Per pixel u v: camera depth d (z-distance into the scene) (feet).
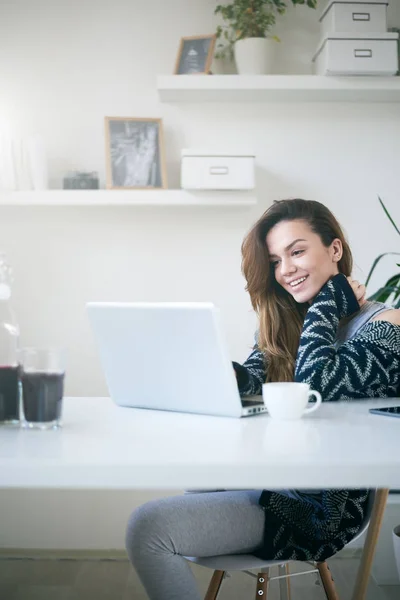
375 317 5.79
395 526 9.02
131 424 4.08
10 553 10.87
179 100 11.34
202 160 10.63
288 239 6.31
